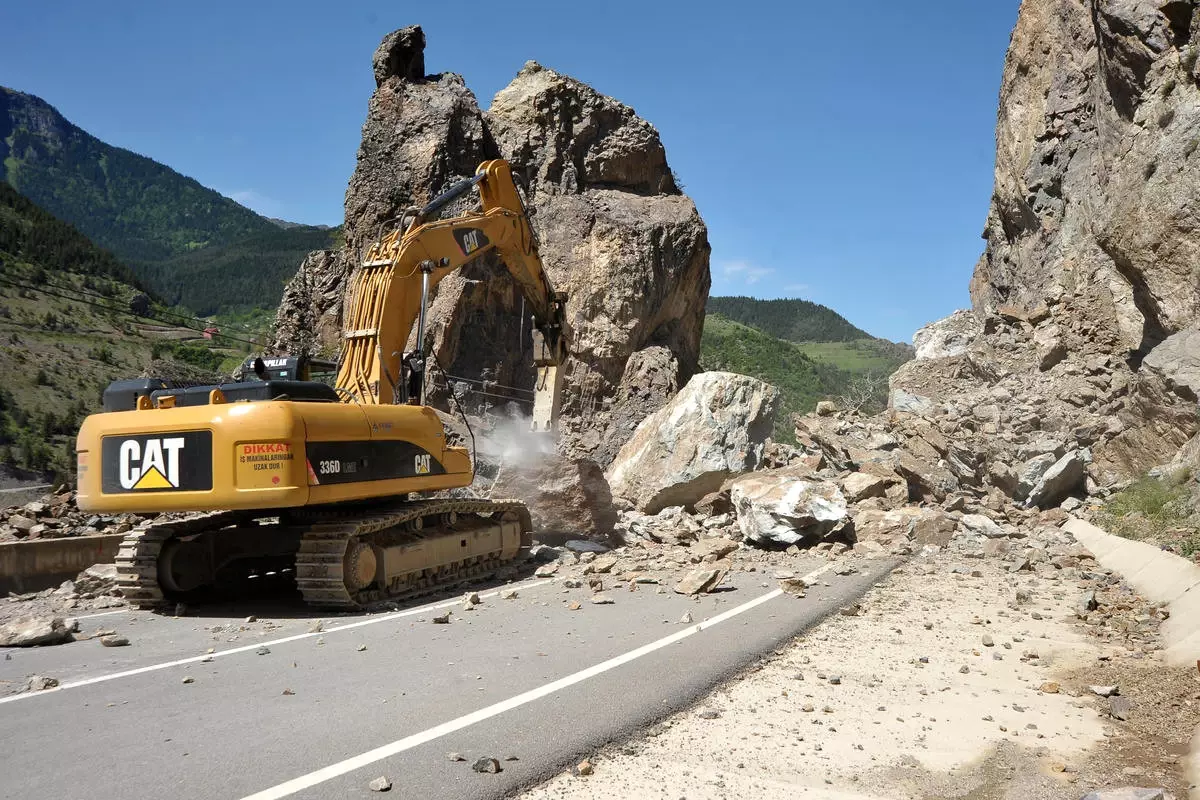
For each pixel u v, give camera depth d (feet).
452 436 81.56
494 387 93.91
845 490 54.13
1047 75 90.38
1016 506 54.44
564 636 26.91
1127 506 44.68
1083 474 54.90
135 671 23.68
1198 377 46.52
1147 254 53.67
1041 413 64.18
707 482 54.75
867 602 31.83
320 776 15.85
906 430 64.28
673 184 117.91
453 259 43.75
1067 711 19.65
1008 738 17.99
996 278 103.14
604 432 97.14
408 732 18.12
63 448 351.87
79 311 537.24
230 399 32.73
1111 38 61.77
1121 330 67.77
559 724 18.47
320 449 31.81
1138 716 19.20
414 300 41.11
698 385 57.88
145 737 18.12
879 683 21.75
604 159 111.14
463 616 30.66
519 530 43.91
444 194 44.57
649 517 54.49
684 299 110.93
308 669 23.57
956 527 47.39
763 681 21.94
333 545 31.89
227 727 18.67
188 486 30.91
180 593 34.76
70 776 16.06
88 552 40.16
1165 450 50.06
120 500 31.83
